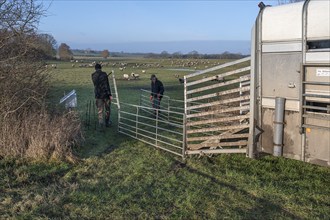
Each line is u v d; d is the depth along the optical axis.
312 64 5.68
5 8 8.69
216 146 8.02
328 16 5.47
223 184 6.57
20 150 8.06
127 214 5.41
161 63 80.69
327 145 5.67
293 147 6.11
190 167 7.64
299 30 5.80
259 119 6.57
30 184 6.65
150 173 7.20
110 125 11.96
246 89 7.32
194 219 5.21
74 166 7.71
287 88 6.07
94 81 11.59
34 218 5.26
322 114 5.67
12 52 9.03
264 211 5.41
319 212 5.32
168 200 5.88
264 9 6.34
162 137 10.09
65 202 5.83
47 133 8.27
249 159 7.96
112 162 8.00
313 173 7.05
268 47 6.27
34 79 9.58
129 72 47.50
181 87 27.17
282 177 6.85
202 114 8.20
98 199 5.93
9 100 8.77
